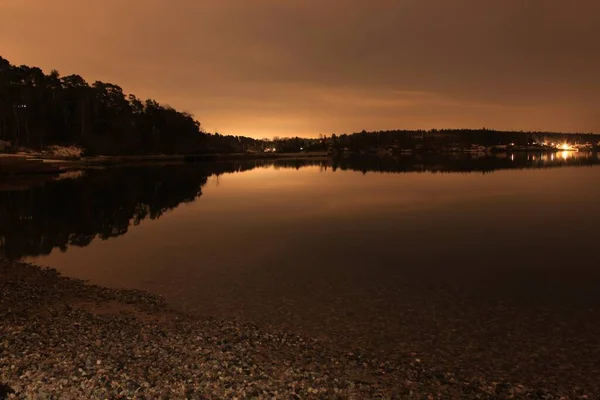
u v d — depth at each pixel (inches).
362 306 707.4
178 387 388.5
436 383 447.8
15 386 373.7
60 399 356.5
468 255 1072.2
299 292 780.6
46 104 6486.2
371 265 976.3
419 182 3326.8
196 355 472.7
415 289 804.0
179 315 649.0
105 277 868.6
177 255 1061.1
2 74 6077.8
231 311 678.5
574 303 727.1
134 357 453.7
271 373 438.0
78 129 6766.7
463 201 2137.1
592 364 506.3
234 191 2657.5
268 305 708.7
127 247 1151.0
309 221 1578.5
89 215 1691.7
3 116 5703.7
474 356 525.7
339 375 452.8
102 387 377.1
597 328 616.4
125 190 2608.3
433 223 1531.7
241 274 898.1
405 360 510.9
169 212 1798.7
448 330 607.2
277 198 2295.8
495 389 439.5
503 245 1185.4
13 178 3225.9
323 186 3016.7
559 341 570.9
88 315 622.2
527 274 907.4
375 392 414.3
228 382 406.0
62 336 515.2
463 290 799.7
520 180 3400.6
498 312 682.8
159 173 4234.7
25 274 862.5
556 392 442.9
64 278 848.9
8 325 551.2
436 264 986.7
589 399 429.4
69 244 1182.3
